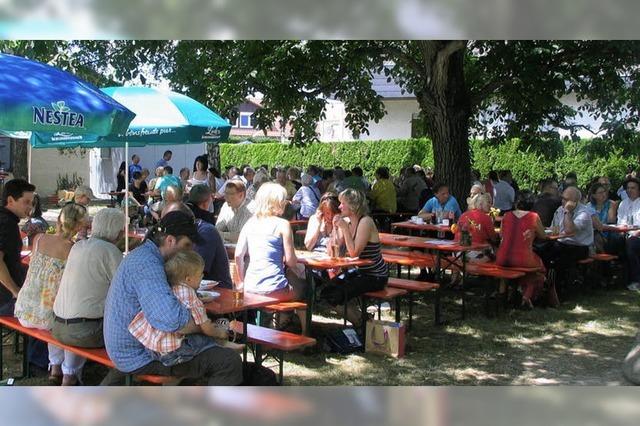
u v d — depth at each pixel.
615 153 15.16
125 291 4.01
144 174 16.97
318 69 11.43
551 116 12.57
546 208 9.82
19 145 18.16
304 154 25.84
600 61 10.48
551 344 6.55
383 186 13.73
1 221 5.21
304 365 5.81
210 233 5.60
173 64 10.49
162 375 4.04
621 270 9.95
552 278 8.21
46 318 4.91
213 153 19.83
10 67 4.38
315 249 7.33
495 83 10.73
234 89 10.56
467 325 7.23
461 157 10.56
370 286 6.39
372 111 14.06
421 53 11.48
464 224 8.12
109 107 4.48
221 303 4.82
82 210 5.14
